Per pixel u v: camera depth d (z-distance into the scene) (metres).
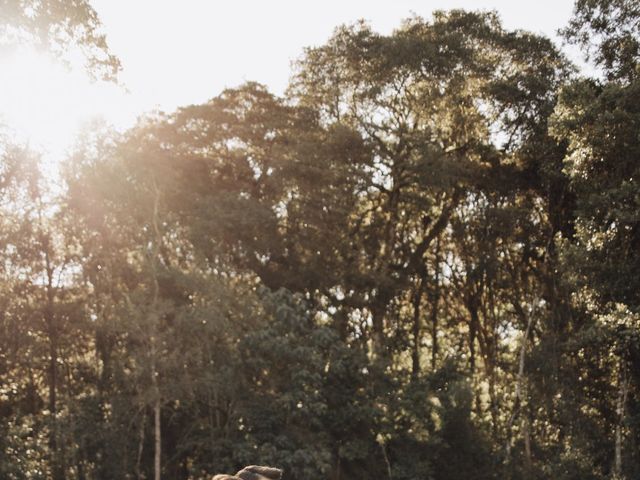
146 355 30.81
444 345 46.25
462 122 42.00
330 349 32.91
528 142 39.12
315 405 30.72
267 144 39.44
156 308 32.00
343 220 37.81
